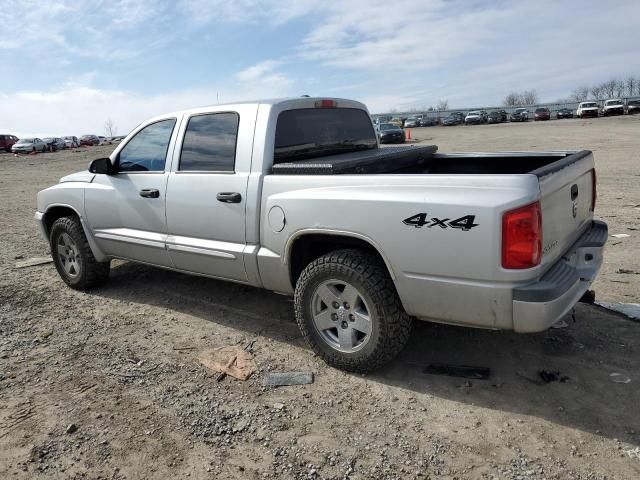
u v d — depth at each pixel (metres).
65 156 37.00
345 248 3.91
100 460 2.98
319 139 4.59
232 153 4.25
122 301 5.43
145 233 4.95
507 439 3.03
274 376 3.80
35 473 2.89
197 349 4.29
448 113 77.94
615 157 16.92
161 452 3.03
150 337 4.55
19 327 4.82
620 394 3.40
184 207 4.54
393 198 3.34
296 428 3.20
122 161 5.18
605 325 4.36
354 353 3.70
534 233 2.98
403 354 4.07
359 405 3.42
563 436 3.03
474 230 3.06
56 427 3.29
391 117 75.38
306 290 3.82
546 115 58.59
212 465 2.91
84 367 4.04
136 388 3.71
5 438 3.19
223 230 4.29
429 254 3.23
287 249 3.90
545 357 3.91
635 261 5.96
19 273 6.50
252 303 5.22
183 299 5.41
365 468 2.84
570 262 3.55
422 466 2.84
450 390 3.56
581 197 3.89
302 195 3.75
